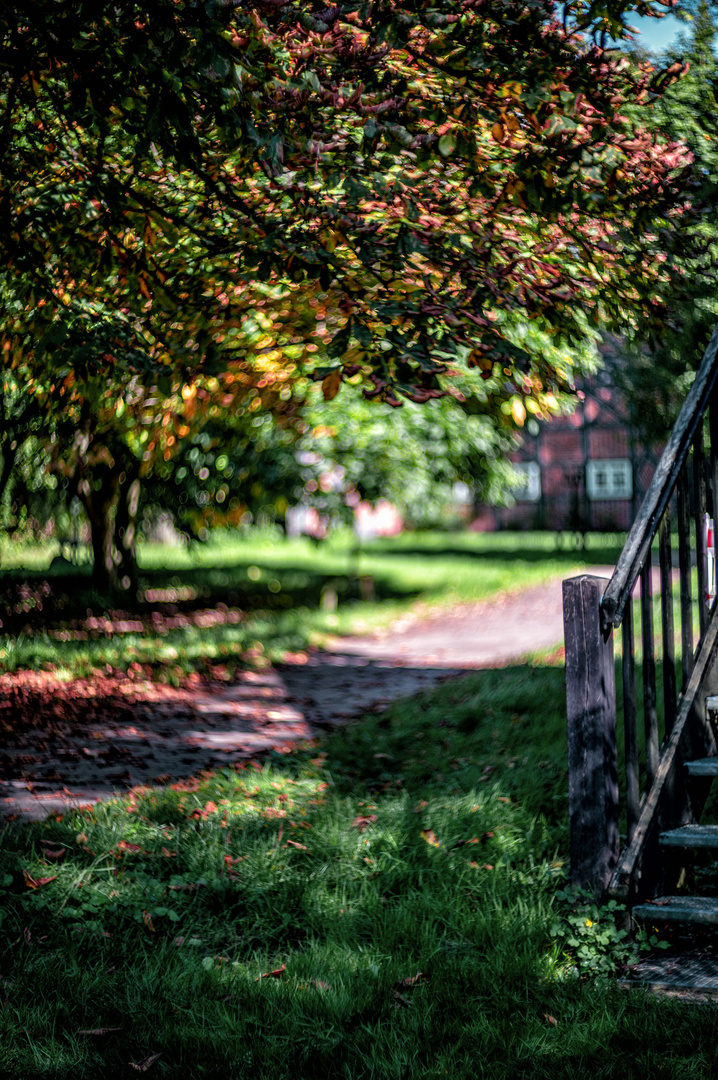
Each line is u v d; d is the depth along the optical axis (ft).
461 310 15.58
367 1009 11.48
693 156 18.04
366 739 25.81
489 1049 10.59
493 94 15.37
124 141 17.02
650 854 13.26
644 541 13.56
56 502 53.67
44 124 18.39
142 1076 10.19
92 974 12.39
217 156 16.79
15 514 49.90
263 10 13.85
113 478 53.52
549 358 22.17
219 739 27.07
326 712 32.09
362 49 15.15
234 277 16.76
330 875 15.40
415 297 16.33
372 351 14.61
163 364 17.31
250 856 15.89
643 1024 10.81
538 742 23.80
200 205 17.60
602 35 16.20
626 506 118.01
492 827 17.30
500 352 15.15
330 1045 10.78
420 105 16.35
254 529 65.72
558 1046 10.53
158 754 24.79
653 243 17.62
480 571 79.25
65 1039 10.93
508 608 61.31
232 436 34.22
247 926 14.12
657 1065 9.97
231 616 58.75
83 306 17.60
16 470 44.37
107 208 16.31
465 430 48.44
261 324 19.99
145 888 14.73
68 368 17.83
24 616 50.55
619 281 18.15
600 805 12.98
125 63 14.01
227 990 12.08
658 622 34.76
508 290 16.51
